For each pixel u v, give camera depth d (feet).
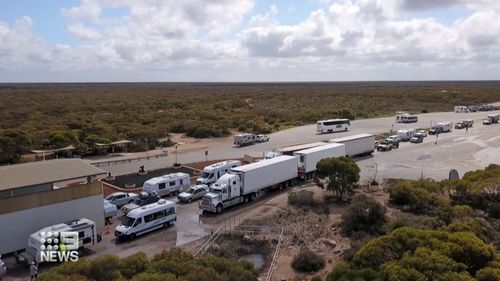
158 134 259.39
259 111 401.29
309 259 87.10
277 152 177.58
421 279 52.29
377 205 107.55
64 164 110.93
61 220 101.14
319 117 355.15
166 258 61.72
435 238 64.90
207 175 152.35
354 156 205.98
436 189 125.49
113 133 253.44
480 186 118.32
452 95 605.31
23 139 199.82
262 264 89.71
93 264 57.47
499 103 540.93
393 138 239.50
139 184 155.84
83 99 515.50
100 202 108.27
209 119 334.03
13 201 93.86
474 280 52.54
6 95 594.65
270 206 126.82
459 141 252.62
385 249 65.41
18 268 89.35
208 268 57.77
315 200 132.46
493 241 88.69
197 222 117.91
